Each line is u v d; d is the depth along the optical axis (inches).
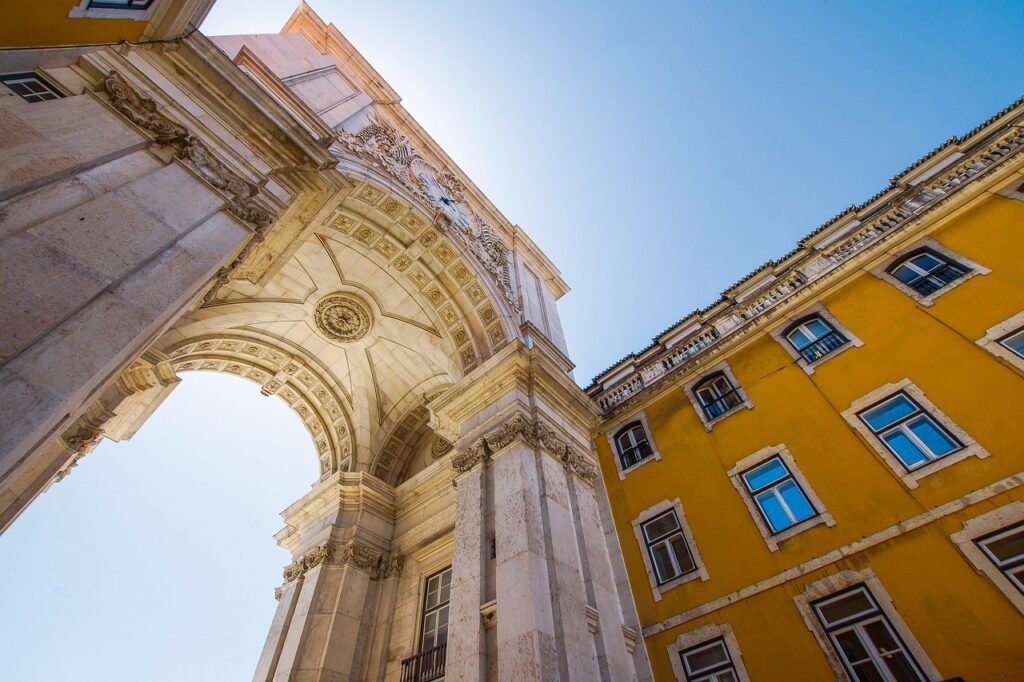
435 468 435.2
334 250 408.5
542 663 187.8
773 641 265.9
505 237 539.5
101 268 140.0
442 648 318.0
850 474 291.7
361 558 402.0
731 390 390.3
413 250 413.1
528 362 341.7
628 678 223.0
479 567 244.8
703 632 292.5
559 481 291.7
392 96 468.8
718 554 316.2
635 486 392.5
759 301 445.7
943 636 221.0
